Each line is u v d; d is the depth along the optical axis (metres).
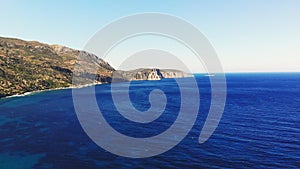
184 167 44.22
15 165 47.19
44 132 70.75
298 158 47.06
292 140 58.91
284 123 78.50
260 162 45.66
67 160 48.91
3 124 81.50
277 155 48.91
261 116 91.38
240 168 43.22
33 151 54.69
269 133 65.88
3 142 61.62
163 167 44.38
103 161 47.84
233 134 65.50
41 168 45.41
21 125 79.88
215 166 44.34
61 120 86.75
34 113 100.31
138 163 46.53
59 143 60.22
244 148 53.72
